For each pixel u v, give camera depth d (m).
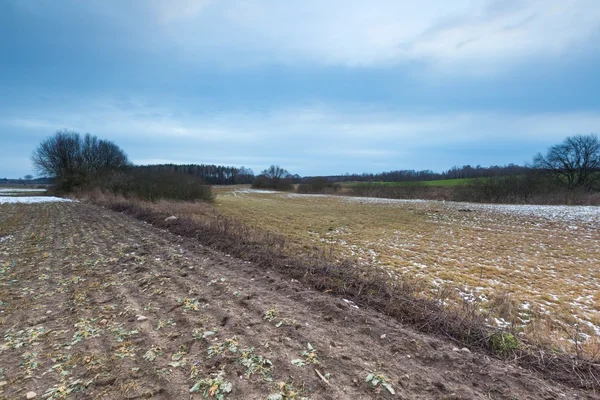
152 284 5.60
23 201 28.06
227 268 6.61
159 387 2.79
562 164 39.22
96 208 20.33
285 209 25.94
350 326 3.95
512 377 3.01
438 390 2.79
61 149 45.69
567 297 6.65
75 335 3.75
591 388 2.93
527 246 12.02
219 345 3.44
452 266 9.05
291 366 3.07
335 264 6.79
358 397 2.66
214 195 29.17
